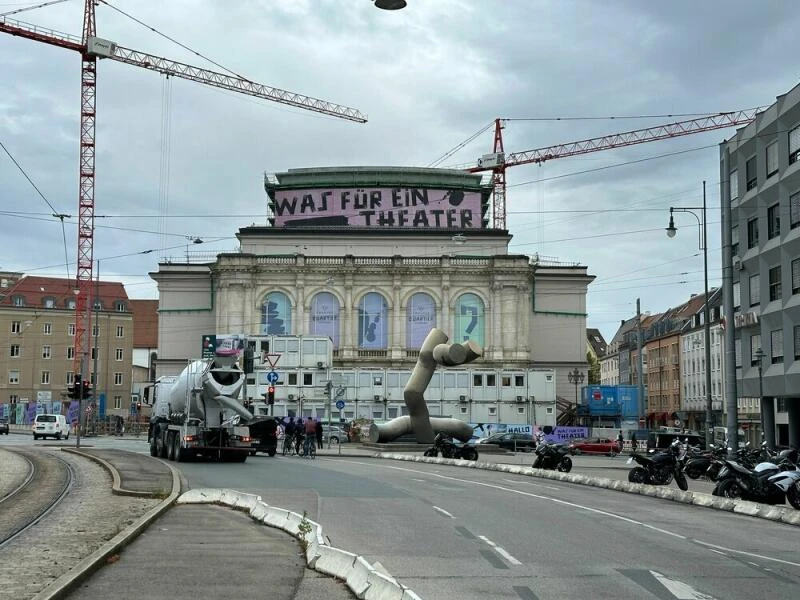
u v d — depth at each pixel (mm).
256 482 26094
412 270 97312
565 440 63656
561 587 10391
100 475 27812
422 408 51250
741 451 32344
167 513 18094
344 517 17406
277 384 77750
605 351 179125
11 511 18312
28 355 114062
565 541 14219
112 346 118375
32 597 9344
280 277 96938
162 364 101125
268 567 11820
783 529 16984
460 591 10133
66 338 116312
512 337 96500
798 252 38062
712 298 103188
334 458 44406
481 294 97812
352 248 103125
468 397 78938
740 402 89188
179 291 102000
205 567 11789
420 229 103375
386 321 97438
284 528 15266
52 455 39000
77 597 9852
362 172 106562
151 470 28844
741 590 10383
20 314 114062
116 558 12359
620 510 19562
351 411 78688
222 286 96438
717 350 98375
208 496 20484
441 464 39469
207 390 35250
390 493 22766
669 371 116875
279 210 106938
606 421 83562
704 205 42250
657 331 123500
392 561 12148
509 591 10148
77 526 15664
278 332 96375
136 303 142625
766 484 21172
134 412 95062
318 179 106875
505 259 96938
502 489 24719
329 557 11594
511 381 79375
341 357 96312
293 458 42875
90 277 97938
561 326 102688
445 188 107062
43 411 108625
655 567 11828
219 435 35531
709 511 20156
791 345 38906
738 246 44250
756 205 42125
